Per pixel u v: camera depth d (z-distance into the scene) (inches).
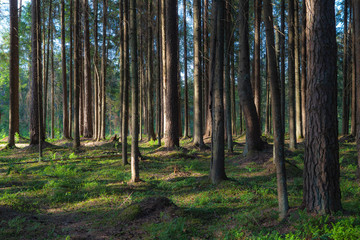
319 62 186.2
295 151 538.6
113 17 940.0
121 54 479.5
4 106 1754.4
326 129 185.5
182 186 327.9
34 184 344.8
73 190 319.9
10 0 765.9
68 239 183.9
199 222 206.8
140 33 916.6
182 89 1595.7
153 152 583.8
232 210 233.0
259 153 472.7
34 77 639.8
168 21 599.5
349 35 733.3
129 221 213.2
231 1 442.3
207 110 853.2
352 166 391.9
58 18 1011.3
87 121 1008.9
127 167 453.7
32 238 188.4
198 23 655.1
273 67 196.5
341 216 176.2
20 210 247.0
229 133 576.1
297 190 282.2
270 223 187.0
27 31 1111.6
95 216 236.7
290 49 549.3
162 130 1014.4
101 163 502.6
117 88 1464.1
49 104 1418.6
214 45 318.3
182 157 529.7
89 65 995.9
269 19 199.2
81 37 1037.2
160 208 229.1
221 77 315.9
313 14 188.4
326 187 183.8
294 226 172.9
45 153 588.7
